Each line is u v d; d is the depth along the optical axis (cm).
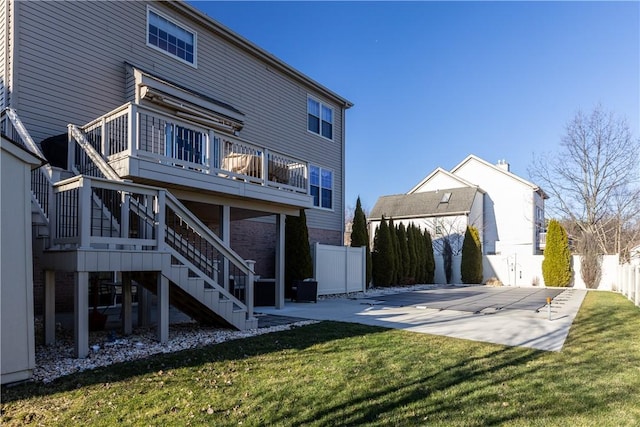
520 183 2709
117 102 934
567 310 994
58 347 547
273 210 968
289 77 1450
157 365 462
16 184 417
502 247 2719
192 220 628
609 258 1773
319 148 1588
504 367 468
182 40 1098
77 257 479
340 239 1675
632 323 788
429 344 586
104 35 919
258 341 596
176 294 645
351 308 1023
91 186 495
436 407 347
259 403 352
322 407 345
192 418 319
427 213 2706
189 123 744
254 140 1295
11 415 324
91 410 334
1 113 733
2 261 399
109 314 846
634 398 368
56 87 830
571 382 414
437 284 2130
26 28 789
